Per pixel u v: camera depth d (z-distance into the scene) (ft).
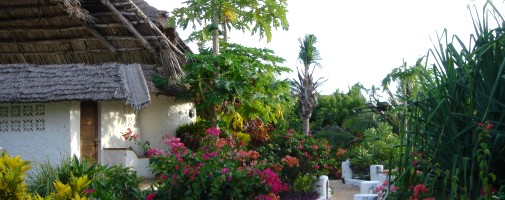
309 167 46.52
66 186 12.53
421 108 16.87
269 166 28.71
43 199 12.09
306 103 81.15
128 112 50.44
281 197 42.96
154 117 53.47
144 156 49.03
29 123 42.70
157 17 27.07
